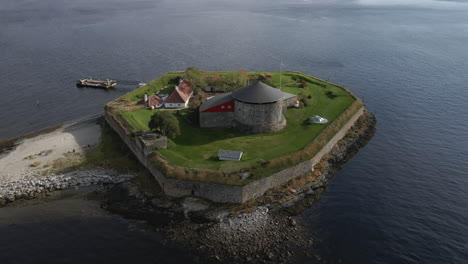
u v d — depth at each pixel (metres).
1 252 44.19
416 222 50.88
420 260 44.25
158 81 97.25
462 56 149.00
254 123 68.94
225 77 93.75
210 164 56.41
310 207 53.34
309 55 152.75
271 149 62.25
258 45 174.12
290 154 60.16
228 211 51.06
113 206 52.69
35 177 59.75
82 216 50.69
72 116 90.62
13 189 56.56
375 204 54.66
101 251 44.44
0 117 89.06
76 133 77.19
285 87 95.44
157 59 149.25
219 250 44.47
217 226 48.31
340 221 50.62
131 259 43.16
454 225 50.38
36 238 46.62
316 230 48.62
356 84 114.19
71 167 62.62
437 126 82.50
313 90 93.81
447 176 62.34
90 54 157.00
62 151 68.69
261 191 54.44
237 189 51.50
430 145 73.44
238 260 42.97
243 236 46.78
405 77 120.69
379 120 86.06
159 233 47.31
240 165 56.16
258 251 44.44
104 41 185.12
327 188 58.47
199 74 95.19
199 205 52.16
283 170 56.31
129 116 74.56
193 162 57.16
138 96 87.75
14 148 70.62
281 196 54.56
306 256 44.06
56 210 52.00
